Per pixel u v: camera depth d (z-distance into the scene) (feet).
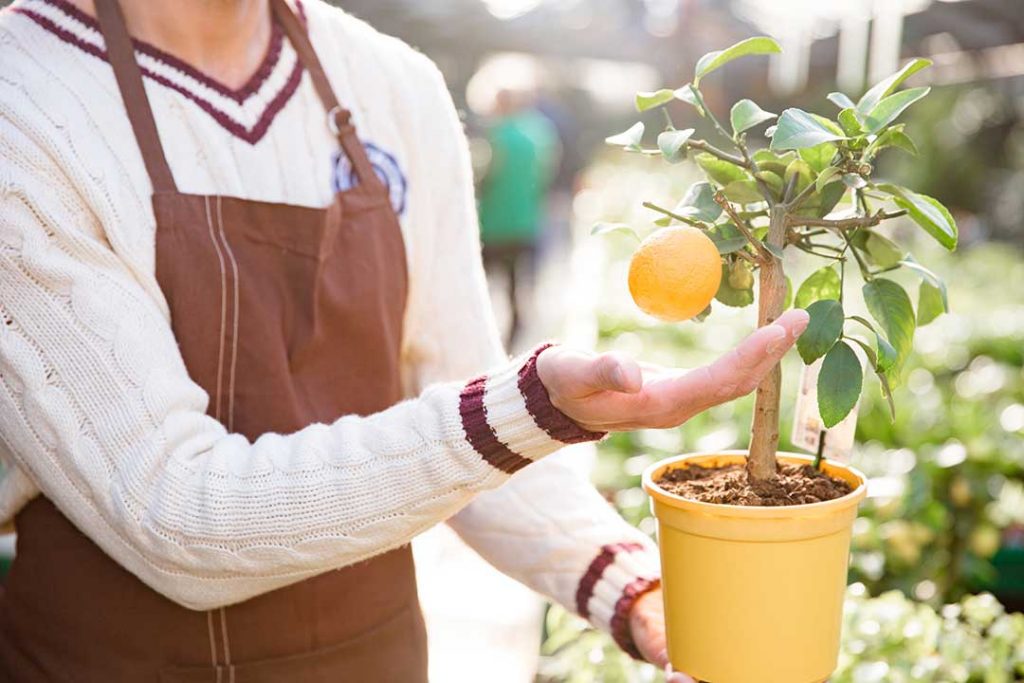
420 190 4.89
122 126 4.01
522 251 29.60
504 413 3.31
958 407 10.12
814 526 3.39
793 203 3.49
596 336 12.67
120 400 3.56
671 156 3.57
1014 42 23.71
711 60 3.71
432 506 3.50
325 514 3.49
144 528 3.54
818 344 3.43
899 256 3.91
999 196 38.47
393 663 4.67
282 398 4.21
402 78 4.88
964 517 8.91
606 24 36.37
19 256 3.53
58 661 4.31
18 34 3.99
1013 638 6.17
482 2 34.55
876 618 6.14
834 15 17.71
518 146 28.78
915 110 39.73
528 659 10.44
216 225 4.12
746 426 9.59
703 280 3.27
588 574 4.50
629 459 9.25
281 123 4.47
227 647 4.30
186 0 4.22
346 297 4.37
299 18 4.68
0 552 8.43
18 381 3.58
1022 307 15.72
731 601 3.46
